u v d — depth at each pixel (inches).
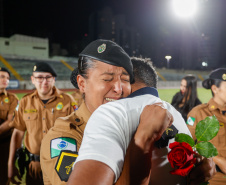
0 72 123.1
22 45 1229.1
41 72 97.3
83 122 35.5
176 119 31.7
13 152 102.5
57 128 35.3
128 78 32.1
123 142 22.5
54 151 33.2
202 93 592.4
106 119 23.2
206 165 29.4
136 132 23.7
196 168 29.4
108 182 19.0
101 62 30.9
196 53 2250.2
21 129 101.7
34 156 95.1
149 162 23.4
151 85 33.7
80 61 34.0
